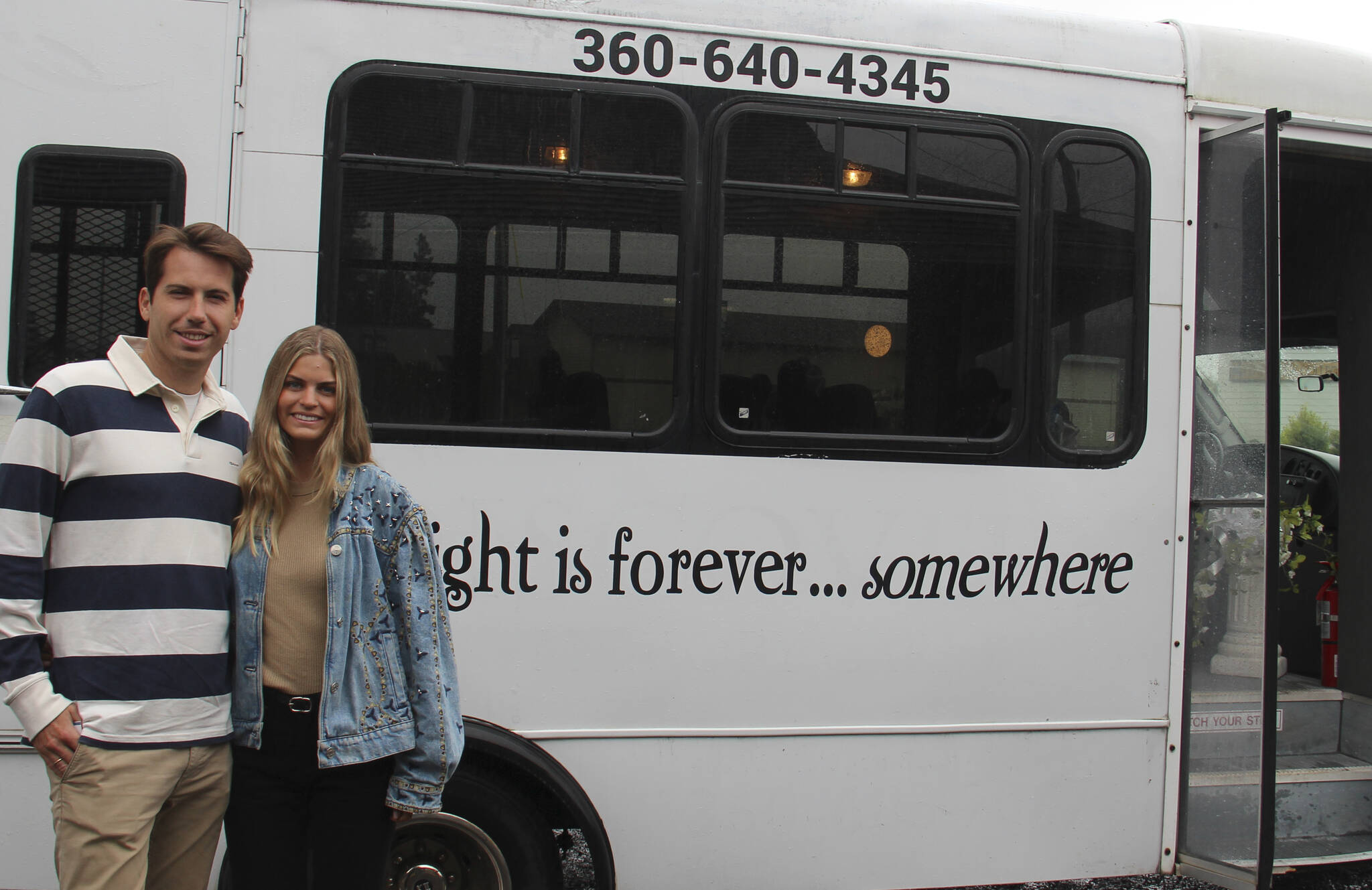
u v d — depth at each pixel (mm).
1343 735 3789
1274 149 2926
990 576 2918
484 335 2695
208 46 2588
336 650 1861
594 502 2715
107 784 1785
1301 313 4371
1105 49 3047
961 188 2936
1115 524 2994
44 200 2533
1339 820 3439
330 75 2643
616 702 2725
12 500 1764
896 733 2867
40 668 1771
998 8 2998
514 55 2729
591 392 2732
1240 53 3143
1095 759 2986
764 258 2820
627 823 2736
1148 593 3018
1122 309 3021
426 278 2680
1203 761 3051
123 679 1803
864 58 2893
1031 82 2986
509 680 2678
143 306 1945
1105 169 3023
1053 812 2961
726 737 2779
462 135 2699
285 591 1896
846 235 2865
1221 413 3082
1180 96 3084
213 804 1945
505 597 2680
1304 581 4426
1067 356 2986
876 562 2850
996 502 2920
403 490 1971
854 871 2852
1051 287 2977
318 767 1898
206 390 1979
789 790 2812
